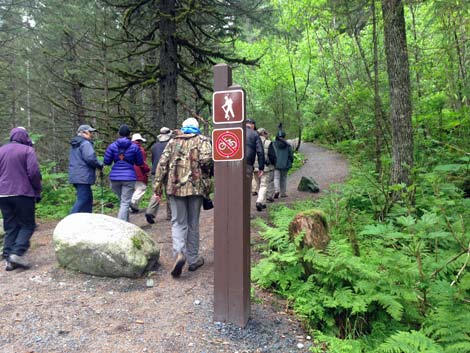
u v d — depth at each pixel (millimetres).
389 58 6367
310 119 21219
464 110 7309
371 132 12023
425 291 3385
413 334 2715
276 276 3889
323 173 13695
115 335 2951
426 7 10242
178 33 9320
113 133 10414
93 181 5922
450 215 5086
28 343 2807
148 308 3443
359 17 9500
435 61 9492
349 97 10469
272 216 6758
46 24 13141
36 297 3658
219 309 3174
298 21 15656
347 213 5820
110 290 3838
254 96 23953
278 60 20547
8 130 17750
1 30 12953
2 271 4496
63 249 4301
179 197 4082
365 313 3424
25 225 4645
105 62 10570
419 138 8180
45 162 14656
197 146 4094
